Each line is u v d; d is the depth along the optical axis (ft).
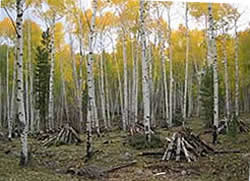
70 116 120.98
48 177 30.99
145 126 49.26
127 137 57.11
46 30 91.45
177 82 136.46
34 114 110.83
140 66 122.72
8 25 95.71
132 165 36.86
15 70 93.09
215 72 49.16
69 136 56.75
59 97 130.41
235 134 52.34
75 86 106.83
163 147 46.39
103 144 52.90
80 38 87.40
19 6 36.42
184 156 38.86
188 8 87.25
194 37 112.57
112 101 131.44
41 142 60.13
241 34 104.58
